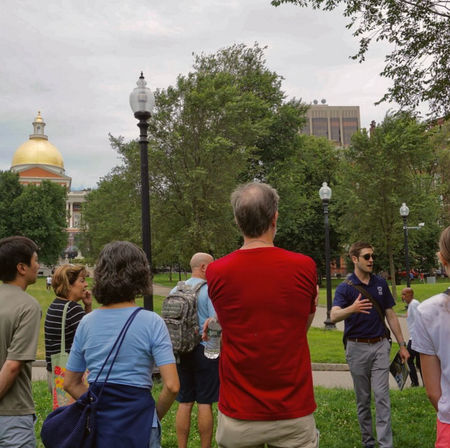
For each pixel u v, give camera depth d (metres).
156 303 26.34
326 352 11.27
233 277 2.40
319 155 47.06
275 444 2.30
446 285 31.52
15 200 66.31
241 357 2.34
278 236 43.94
